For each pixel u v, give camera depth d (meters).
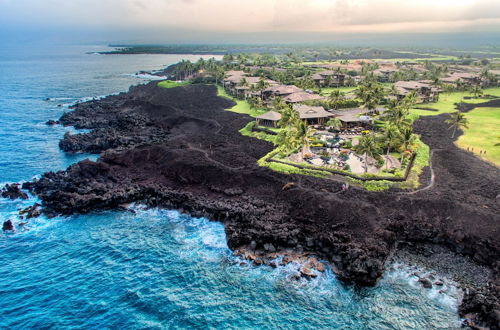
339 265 52.16
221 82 197.75
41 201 73.81
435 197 64.44
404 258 54.00
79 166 85.25
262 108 136.00
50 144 111.56
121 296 47.81
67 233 62.94
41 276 51.66
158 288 49.34
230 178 76.50
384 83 196.50
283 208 66.06
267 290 49.00
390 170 75.00
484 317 42.69
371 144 73.38
